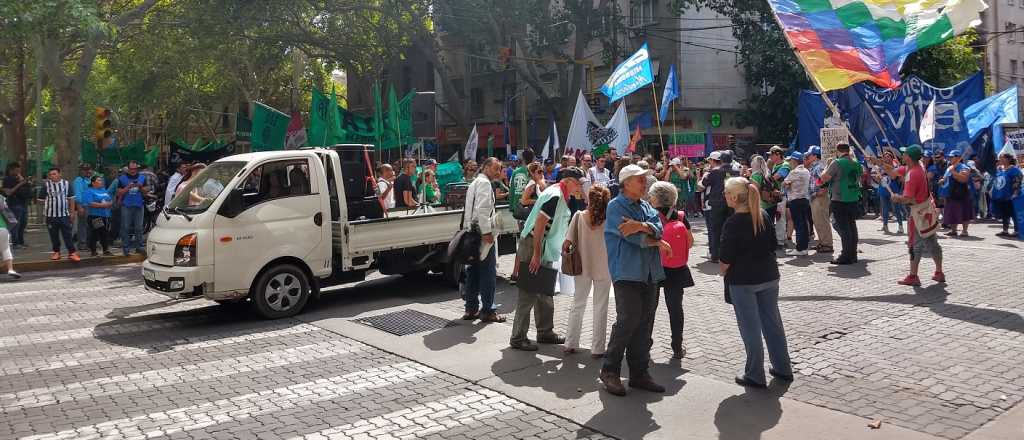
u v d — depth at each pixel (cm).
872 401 532
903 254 1228
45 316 931
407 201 1167
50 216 1423
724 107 3494
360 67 3606
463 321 836
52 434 514
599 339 663
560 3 3775
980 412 505
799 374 600
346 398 579
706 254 1328
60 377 654
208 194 873
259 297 864
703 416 514
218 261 840
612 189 1359
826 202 1262
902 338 695
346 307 941
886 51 1069
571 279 733
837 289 941
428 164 1559
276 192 889
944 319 760
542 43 3219
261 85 4312
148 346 762
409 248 1012
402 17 3181
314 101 1500
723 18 3459
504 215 1125
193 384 625
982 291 895
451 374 635
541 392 578
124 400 586
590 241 657
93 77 4475
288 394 592
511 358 677
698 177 2164
